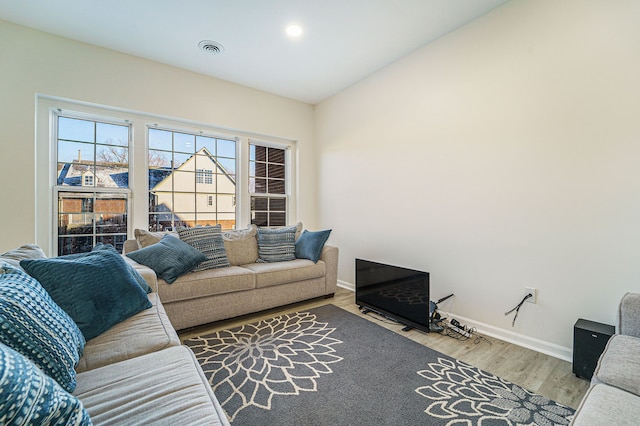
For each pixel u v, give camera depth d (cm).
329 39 261
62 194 267
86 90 263
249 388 158
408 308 239
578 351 169
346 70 321
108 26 240
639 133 164
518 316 213
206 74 329
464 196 244
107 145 288
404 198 295
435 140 265
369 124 335
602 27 175
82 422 67
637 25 165
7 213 233
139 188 300
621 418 82
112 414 81
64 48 254
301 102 412
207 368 178
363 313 275
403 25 242
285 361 187
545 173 199
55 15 226
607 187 175
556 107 194
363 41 265
